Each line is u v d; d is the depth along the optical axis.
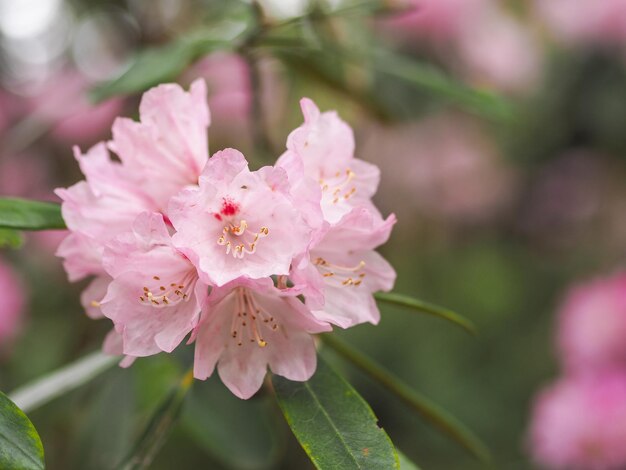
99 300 0.68
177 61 0.79
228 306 0.66
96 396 0.92
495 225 1.70
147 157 0.69
